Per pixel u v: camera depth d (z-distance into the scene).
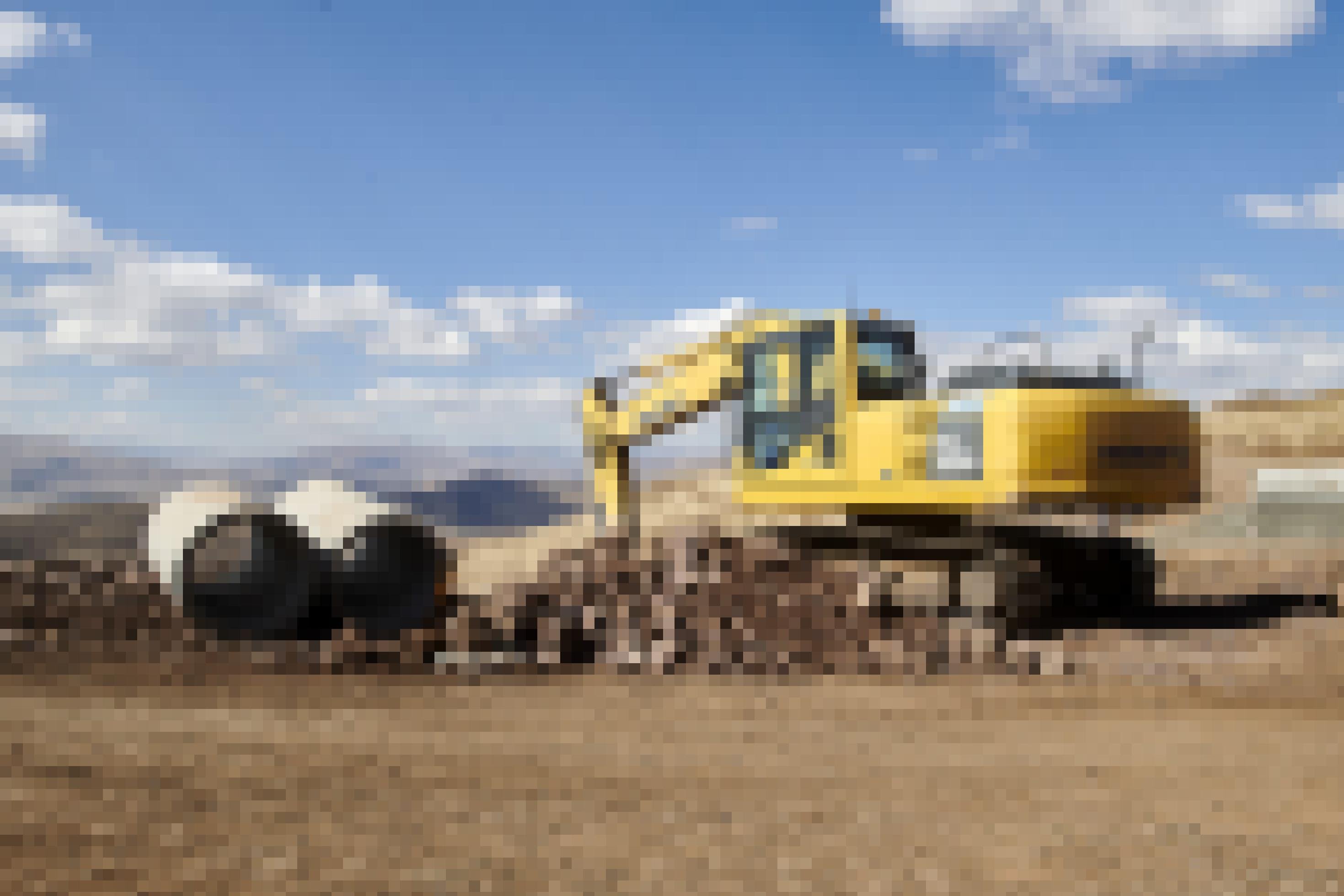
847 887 6.55
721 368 17.30
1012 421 14.94
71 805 8.02
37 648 14.05
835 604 14.99
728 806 8.08
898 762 9.34
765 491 16.70
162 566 15.45
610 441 20.08
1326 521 34.75
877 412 15.88
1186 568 25.66
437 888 6.51
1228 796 8.37
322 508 15.45
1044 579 15.91
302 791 8.40
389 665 13.71
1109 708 11.54
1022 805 8.13
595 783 8.66
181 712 11.09
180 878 6.64
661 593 15.10
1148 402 15.05
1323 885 6.59
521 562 21.98
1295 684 12.66
